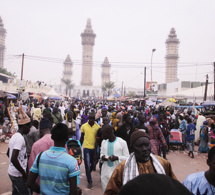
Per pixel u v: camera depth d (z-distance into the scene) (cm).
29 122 389
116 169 260
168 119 1231
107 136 411
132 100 3759
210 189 219
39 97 2841
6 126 1161
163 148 830
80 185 567
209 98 3294
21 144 352
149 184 95
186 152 1051
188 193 98
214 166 215
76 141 397
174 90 6800
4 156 835
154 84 4372
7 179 598
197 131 1272
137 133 266
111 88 10106
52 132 281
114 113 807
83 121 1141
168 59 18425
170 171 274
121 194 97
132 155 265
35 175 274
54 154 271
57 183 259
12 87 3244
